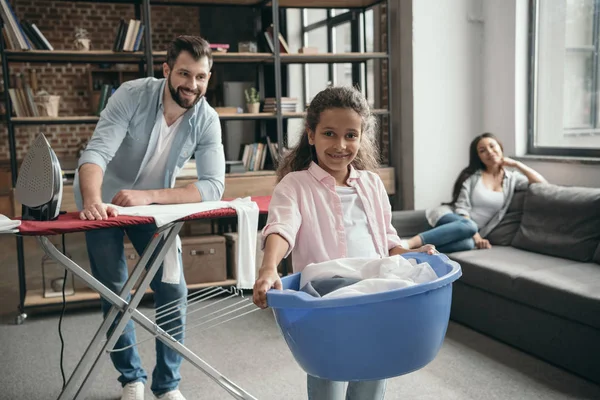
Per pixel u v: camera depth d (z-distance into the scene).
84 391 2.07
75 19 8.43
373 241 1.60
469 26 4.70
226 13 5.79
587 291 2.61
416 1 4.55
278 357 3.05
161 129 2.39
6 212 7.36
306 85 6.62
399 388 2.62
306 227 1.55
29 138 8.20
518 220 3.79
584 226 3.26
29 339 3.45
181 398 2.43
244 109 4.93
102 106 4.23
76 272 1.98
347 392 1.64
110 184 2.49
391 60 4.86
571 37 4.10
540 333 2.87
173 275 2.17
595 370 2.57
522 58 4.44
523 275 2.95
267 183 4.38
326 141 1.46
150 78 2.41
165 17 8.80
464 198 3.93
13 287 4.65
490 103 4.71
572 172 3.97
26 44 3.93
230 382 2.19
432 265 1.47
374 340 1.12
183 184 4.18
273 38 4.39
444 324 1.22
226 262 4.32
